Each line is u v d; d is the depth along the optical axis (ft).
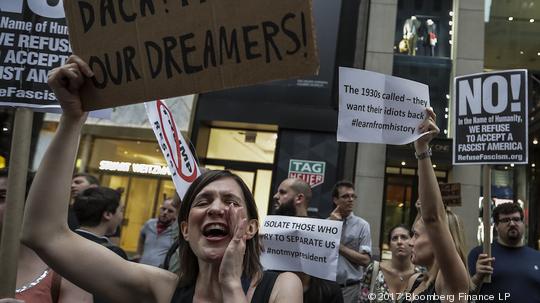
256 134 40.14
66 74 6.45
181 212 6.91
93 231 11.81
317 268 12.07
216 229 6.48
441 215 9.18
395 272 15.48
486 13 43.60
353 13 41.57
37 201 6.31
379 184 38.45
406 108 10.65
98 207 11.80
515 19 43.55
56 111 8.80
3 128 32.99
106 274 6.45
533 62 42.88
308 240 12.26
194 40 6.42
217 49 6.33
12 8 9.15
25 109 8.25
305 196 14.98
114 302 6.53
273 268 12.38
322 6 40.47
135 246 37.78
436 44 42.09
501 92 16.62
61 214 6.40
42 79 9.01
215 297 6.34
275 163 38.37
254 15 6.18
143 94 6.55
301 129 38.65
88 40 6.77
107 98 6.67
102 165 38.55
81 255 6.38
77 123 6.68
